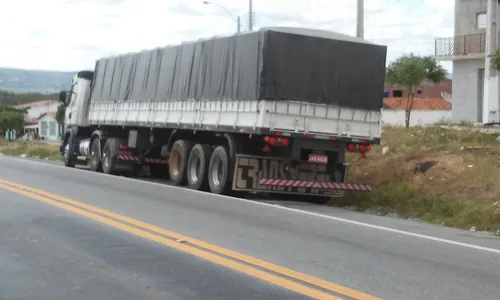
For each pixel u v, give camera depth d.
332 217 12.65
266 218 12.16
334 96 15.34
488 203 14.09
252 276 7.65
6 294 6.95
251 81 14.99
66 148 27.53
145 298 6.79
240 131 15.28
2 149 45.84
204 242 9.61
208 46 16.98
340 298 6.77
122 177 20.81
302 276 7.65
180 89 18.25
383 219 13.01
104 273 7.81
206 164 17.08
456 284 7.49
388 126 27.36
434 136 21.09
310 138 15.16
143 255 8.75
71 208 12.89
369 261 8.59
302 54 14.98
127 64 22.17
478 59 30.61
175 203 14.09
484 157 17.19
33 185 17.30
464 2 31.00
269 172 15.58
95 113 24.62
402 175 17.45
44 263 8.31
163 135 20.69
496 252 9.56
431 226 12.45
